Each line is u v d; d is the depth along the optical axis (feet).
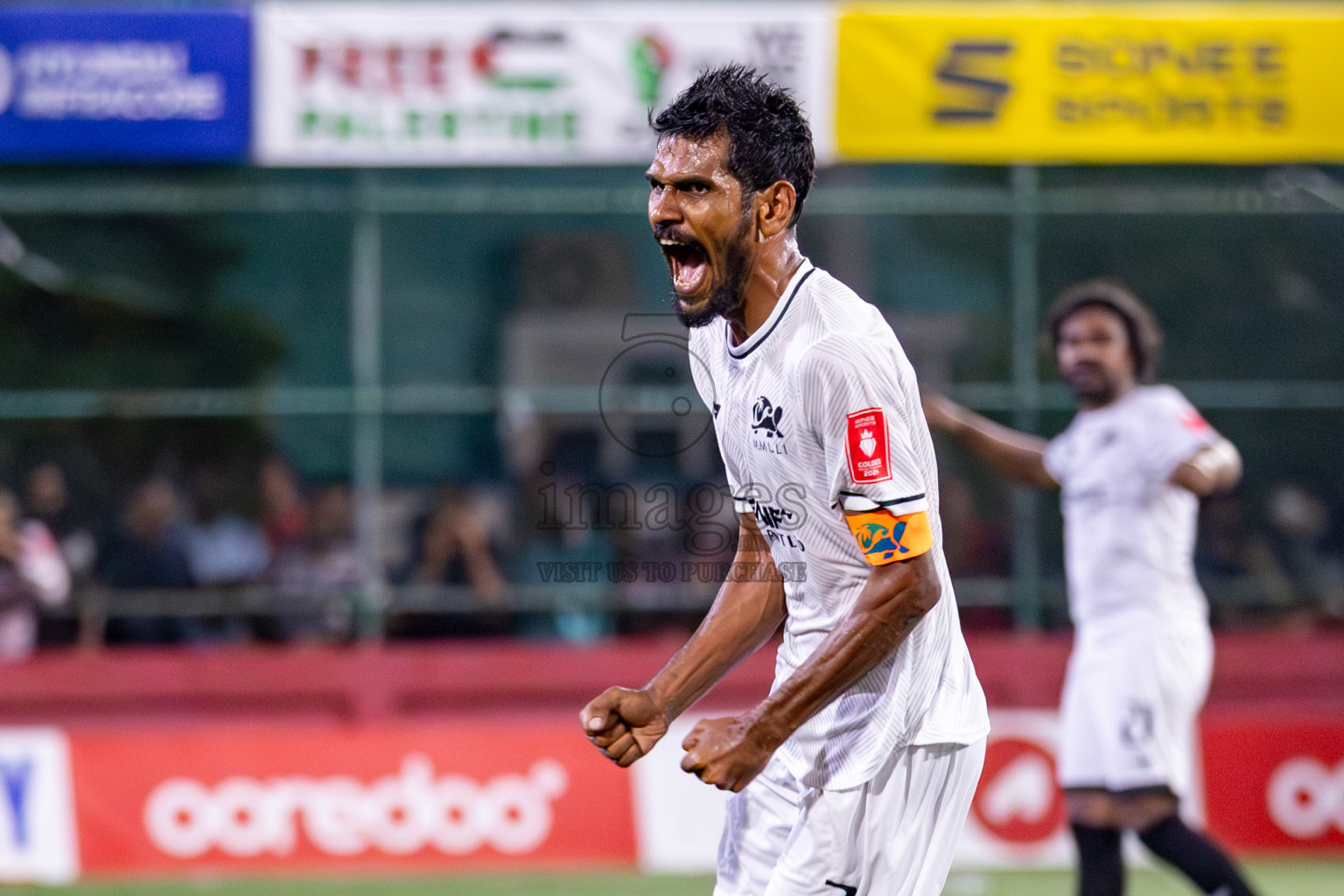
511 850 66.03
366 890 62.80
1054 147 69.92
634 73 68.95
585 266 88.28
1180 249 84.07
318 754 66.28
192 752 65.98
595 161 69.46
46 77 68.54
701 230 25.31
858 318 26.03
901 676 26.94
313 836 65.57
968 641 72.59
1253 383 82.69
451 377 87.40
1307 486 78.95
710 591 74.02
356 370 73.87
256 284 87.97
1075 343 50.83
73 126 68.69
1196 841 48.55
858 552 27.07
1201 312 83.92
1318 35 69.97
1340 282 84.07
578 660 72.69
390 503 79.25
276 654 72.08
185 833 65.36
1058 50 69.72
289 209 74.18
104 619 74.08
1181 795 48.96
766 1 74.84
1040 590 74.59
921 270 87.92
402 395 74.18
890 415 25.30
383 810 65.98
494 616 76.23
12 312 84.38
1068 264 83.92
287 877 65.05
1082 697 49.62
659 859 66.13
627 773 66.95
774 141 25.66
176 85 68.80
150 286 86.63
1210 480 48.11
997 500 78.07
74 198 73.72
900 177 90.94
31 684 70.90
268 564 76.48
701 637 29.66
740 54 69.15
